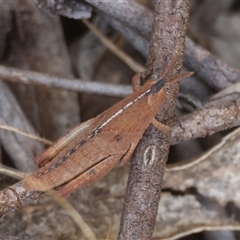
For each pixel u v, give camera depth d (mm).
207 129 232
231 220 239
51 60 254
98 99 255
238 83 243
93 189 241
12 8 250
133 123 226
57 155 226
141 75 232
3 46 252
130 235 224
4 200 225
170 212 240
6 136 242
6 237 224
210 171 240
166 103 230
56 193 228
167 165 240
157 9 233
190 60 246
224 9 267
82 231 239
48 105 251
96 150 226
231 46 266
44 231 238
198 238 248
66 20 260
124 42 261
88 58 260
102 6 242
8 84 250
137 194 226
